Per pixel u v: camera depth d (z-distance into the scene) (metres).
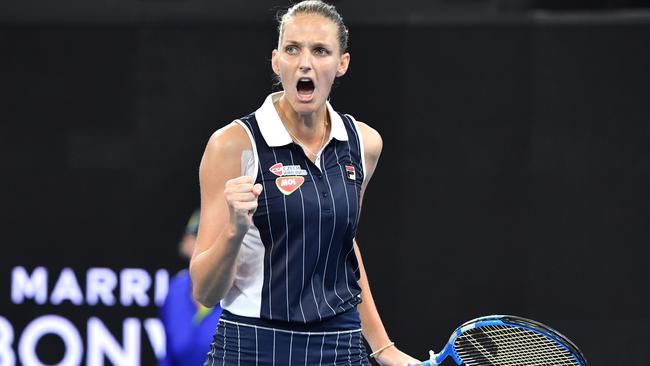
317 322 11.95
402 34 24.30
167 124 24.45
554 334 12.90
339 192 11.98
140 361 24.30
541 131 24.25
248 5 24.50
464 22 24.27
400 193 24.42
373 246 24.48
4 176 24.38
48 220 24.41
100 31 24.44
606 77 24.16
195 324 19.78
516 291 24.33
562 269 24.33
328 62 11.70
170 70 24.45
